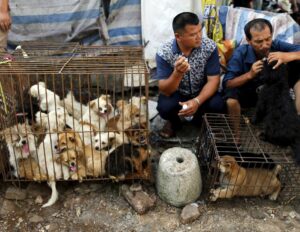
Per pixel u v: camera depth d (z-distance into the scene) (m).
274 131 2.76
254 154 2.59
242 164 2.53
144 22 3.85
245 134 3.05
